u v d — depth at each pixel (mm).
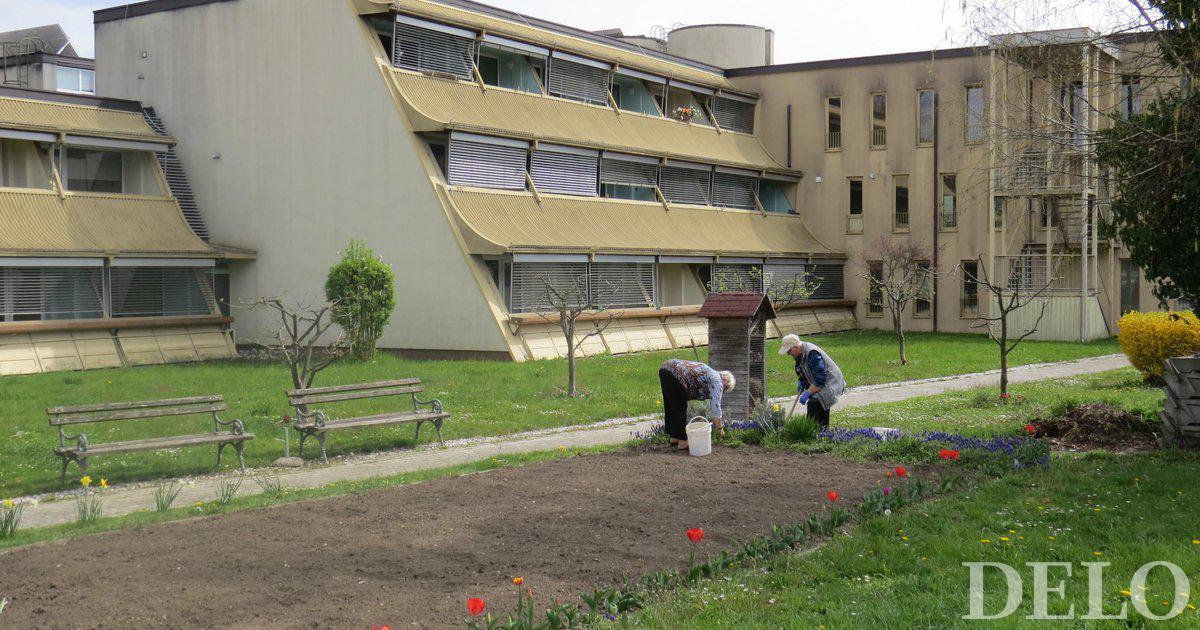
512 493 9484
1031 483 9594
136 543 7766
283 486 11477
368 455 14188
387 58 29109
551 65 33625
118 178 30859
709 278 35375
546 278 28641
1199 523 7883
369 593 6492
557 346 28062
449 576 6863
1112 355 29312
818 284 38031
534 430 16250
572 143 31375
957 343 32719
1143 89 12266
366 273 25844
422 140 28312
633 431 15594
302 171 30203
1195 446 11719
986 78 35781
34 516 10172
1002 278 36562
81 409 12273
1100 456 11234
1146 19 11930
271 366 24797
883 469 10523
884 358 27469
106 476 12492
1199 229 11109
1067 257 35562
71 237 26734
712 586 6574
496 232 27766
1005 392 17906
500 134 29062
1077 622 5762
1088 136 12562
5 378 22469
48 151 28375
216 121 31984
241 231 31484
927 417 15922
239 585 6668
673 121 38094
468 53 31219
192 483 12047
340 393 14586
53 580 6793
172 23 32781
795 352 12789
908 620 5824
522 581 6461
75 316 26375
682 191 36969
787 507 8820
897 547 7363
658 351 30516
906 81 39344
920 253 38656
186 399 13180
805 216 41625
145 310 27984
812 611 6074
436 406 15383
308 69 29953
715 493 9383
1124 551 7160
